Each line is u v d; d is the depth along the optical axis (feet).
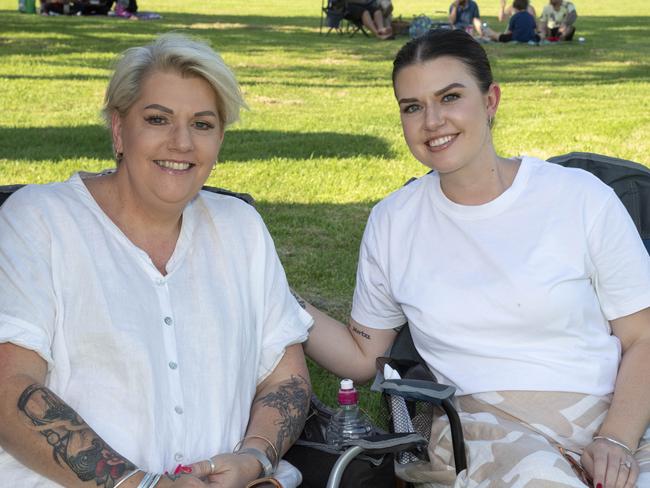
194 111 8.65
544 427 9.31
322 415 9.86
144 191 8.71
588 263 9.70
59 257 8.38
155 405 8.29
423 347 10.15
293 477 8.89
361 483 8.41
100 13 93.45
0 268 8.30
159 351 8.47
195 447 8.50
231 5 121.80
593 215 9.70
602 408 9.45
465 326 9.72
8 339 7.99
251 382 9.23
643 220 11.20
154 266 8.74
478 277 9.72
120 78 8.66
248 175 28.40
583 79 56.39
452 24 82.58
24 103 40.91
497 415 9.50
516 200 9.78
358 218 24.17
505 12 105.70
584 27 96.07
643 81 55.62
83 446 7.80
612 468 8.59
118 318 8.30
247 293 9.25
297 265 20.08
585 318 9.66
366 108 43.65
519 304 9.50
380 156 32.17
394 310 10.64
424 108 9.74
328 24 82.17
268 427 8.97
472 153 9.63
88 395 8.25
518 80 55.57
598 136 36.65
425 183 10.25
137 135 8.62
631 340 9.89
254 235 9.46
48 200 8.61
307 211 24.71
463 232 9.85
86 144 31.96
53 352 8.27
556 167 10.05
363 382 11.03
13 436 7.88
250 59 62.34
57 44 65.16
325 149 33.19
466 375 9.73
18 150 30.53
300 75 55.47
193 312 8.77
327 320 10.89
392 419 9.49
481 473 8.65
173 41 8.71
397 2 138.21
